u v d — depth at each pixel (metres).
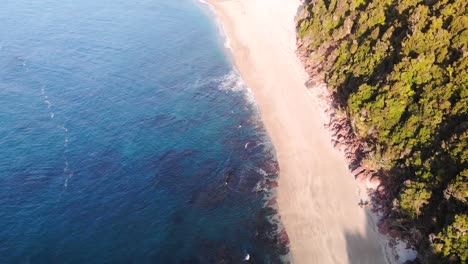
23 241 53.66
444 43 54.16
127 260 50.97
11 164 64.31
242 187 58.34
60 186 60.69
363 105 56.75
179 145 66.94
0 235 54.28
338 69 67.56
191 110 74.00
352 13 72.50
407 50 56.38
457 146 44.59
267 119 68.81
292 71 77.12
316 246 49.50
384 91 55.09
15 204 58.22
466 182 40.94
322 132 63.78
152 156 65.12
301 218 52.75
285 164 60.34
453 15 55.25
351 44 67.56
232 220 54.28
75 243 53.22
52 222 55.81
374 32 64.38
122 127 71.19
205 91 78.00
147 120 72.44
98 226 55.06
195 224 54.34
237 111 72.19
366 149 55.34
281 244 50.41
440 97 50.09
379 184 52.66
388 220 49.03
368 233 49.41
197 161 63.66
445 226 41.19
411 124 50.94
